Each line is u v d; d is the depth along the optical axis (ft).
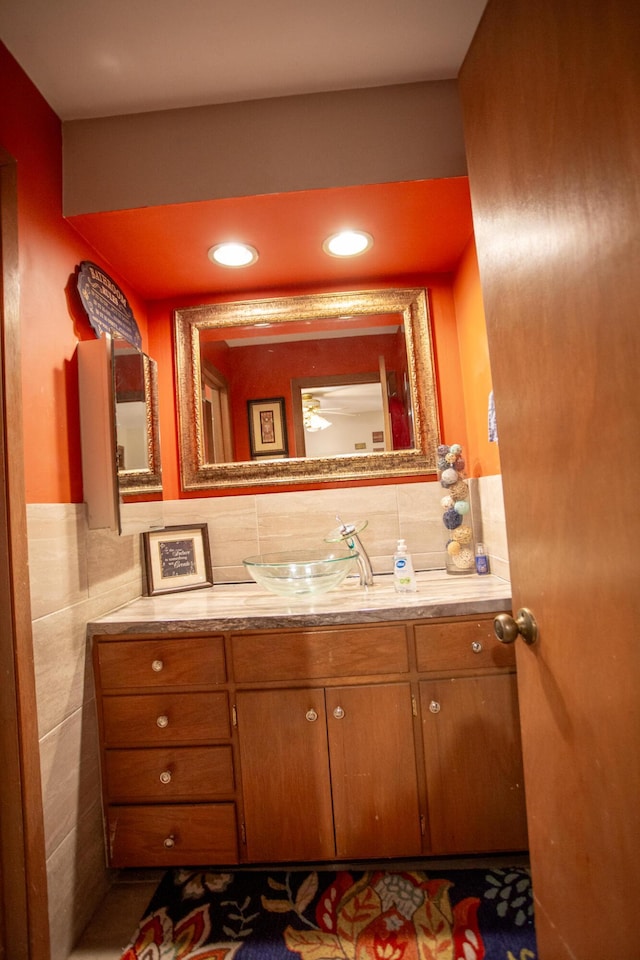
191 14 3.59
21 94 3.92
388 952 3.52
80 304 4.62
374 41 3.93
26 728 3.40
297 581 4.56
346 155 4.36
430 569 5.85
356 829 4.16
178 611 4.64
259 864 4.45
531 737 2.69
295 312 6.06
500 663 4.20
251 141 4.40
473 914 3.79
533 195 2.24
